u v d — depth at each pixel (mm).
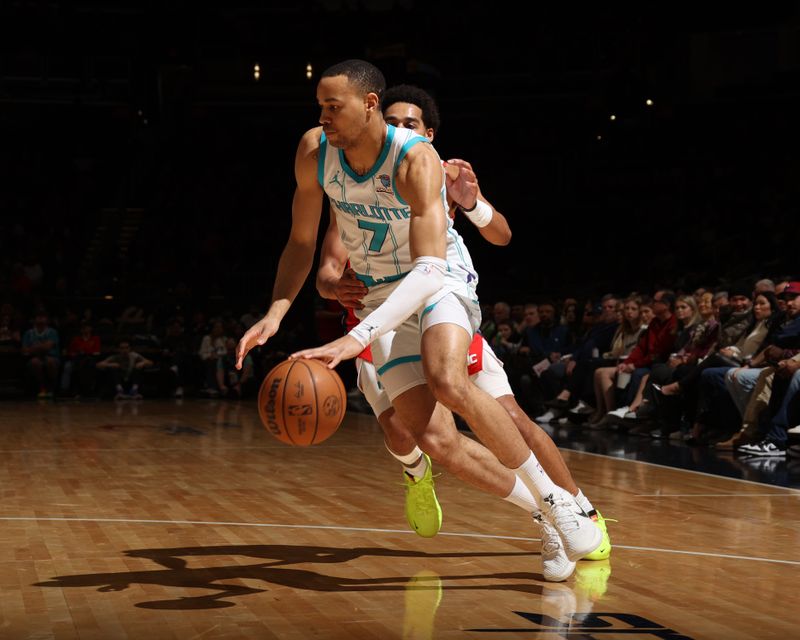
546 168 19766
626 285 15164
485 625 2305
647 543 3350
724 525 3707
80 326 14156
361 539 3400
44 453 6223
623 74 18578
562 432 7820
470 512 3963
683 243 16219
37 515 3902
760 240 14766
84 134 22219
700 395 6891
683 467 5559
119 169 22297
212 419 9094
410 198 2629
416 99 3172
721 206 16938
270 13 22062
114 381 12539
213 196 20125
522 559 3072
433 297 2637
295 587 2691
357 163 2682
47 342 12703
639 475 5203
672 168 18484
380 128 2637
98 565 2975
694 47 18828
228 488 4680
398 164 2629
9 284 16703
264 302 16406
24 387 13156
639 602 2535
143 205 20812
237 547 3258
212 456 6082
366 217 2764
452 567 2953
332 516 3881
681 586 2717
